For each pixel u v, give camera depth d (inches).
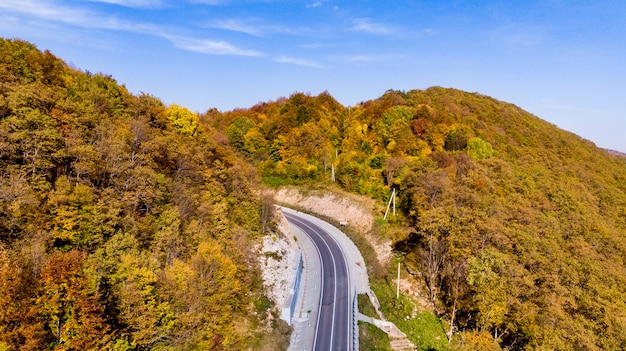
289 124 4485.7
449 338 2054.6
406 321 2170.3
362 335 1919.3
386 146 4133.9
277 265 2250.2
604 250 2534.5
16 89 1424.7
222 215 1897.1
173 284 1249.4
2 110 1315.2
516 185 3019.2
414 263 2625.5
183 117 2411.4
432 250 2348.7
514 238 2052.2
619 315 1744.6
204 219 1846.7
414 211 2859.3
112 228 1283.2
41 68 1792.6
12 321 800.3
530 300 1787.6
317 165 4126.5
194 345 1266.0
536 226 2315.5
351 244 3053.6
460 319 2178.9
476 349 1710.1
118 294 1061.8
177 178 1916.8
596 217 2979.8
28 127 1321.4
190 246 1592.0
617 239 2635.3
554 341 1587.1
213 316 1414.9
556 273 1955.0
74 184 1374.3
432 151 3878.0
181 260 1480.1
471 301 1985.7
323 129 4471.0
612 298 1889.8
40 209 1159.6
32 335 797.2
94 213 1259.2
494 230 2039.9
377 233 3078.2
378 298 2332.7
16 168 1238.9
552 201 3021.7
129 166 1588.3
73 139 1448.1
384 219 3201.3
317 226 3410.4
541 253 2054.6
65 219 1179.3
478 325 1924.2
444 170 3102.9
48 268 899.4
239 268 1768.0
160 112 2346.2
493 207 2359.7
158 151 1888.5
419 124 4050.2
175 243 1512.1
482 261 1860.2
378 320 2113.7
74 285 918.4
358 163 3934.5
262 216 2541.8
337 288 2375.7
